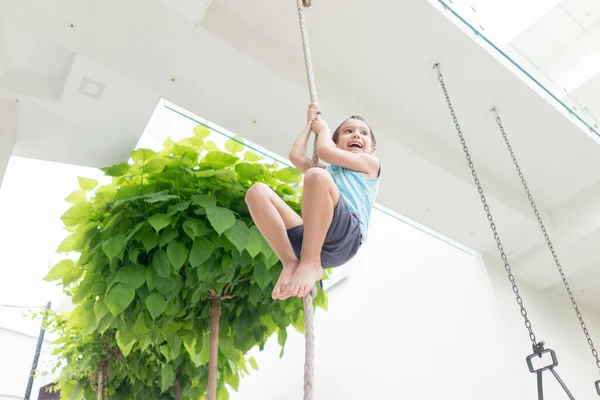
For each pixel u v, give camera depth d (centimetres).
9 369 621
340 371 520
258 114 332
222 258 252
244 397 641
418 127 379
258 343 280
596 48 388
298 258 163
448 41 316
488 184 416
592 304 554
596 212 428
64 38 275
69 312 370
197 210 248
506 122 371
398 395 452
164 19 272
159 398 342
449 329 448
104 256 251
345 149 207
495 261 474
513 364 391
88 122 317
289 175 276
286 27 310
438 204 416
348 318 548
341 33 312
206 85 310
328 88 336
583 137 382
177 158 266
